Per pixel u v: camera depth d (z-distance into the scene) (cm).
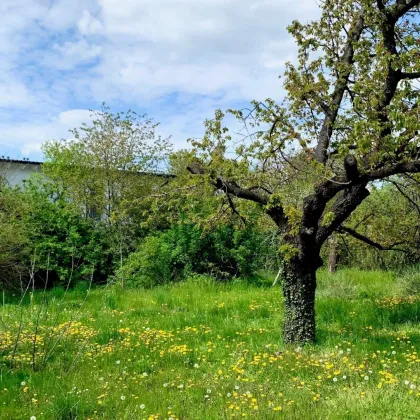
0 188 1750
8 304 1366
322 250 2202
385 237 1173
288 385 652
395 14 856
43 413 577
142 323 1088
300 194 1124
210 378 688
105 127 1997
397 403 555
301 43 975
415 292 1432
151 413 574
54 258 1805
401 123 714
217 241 1750
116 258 1884
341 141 905
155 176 2048
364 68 923
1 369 731
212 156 866
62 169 2027
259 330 997
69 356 811
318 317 1106
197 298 1434
